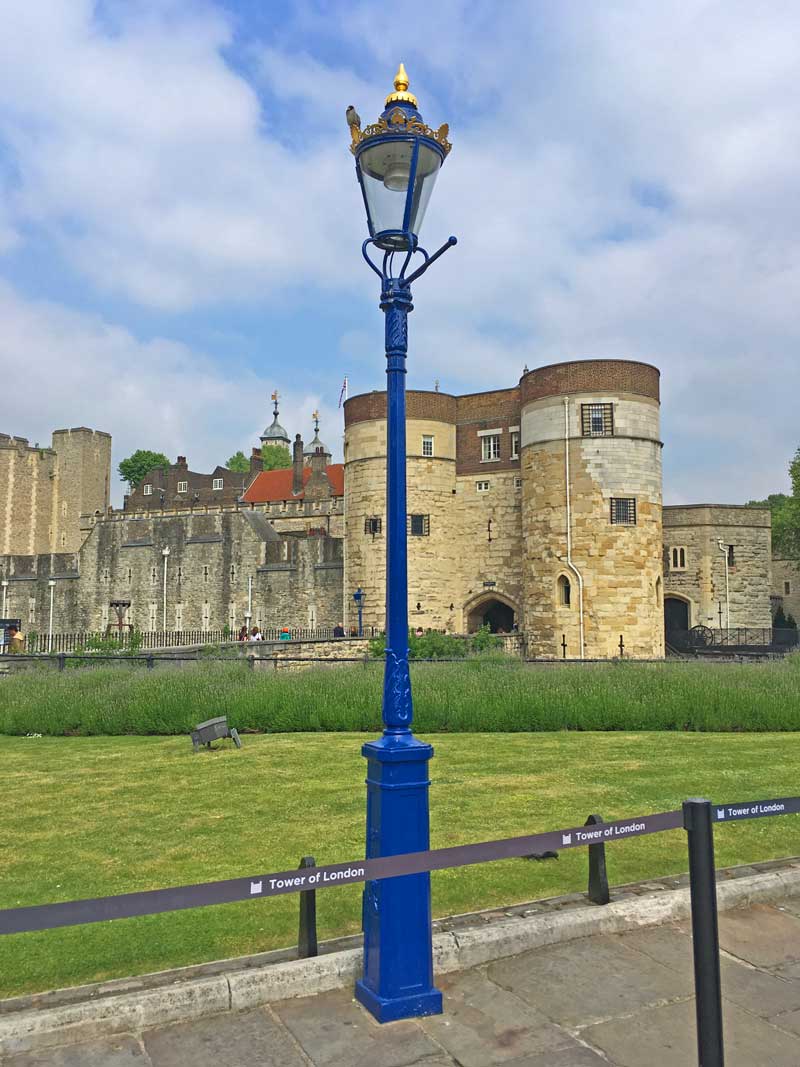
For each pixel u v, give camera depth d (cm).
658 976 562
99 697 1744
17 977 570
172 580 5841
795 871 722
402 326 569
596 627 3616
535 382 3862
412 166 557
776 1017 509
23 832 930
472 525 4412
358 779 1171
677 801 1013
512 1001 530
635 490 3681
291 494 7706
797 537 5816
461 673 1891
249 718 1667
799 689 1756
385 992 510
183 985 522
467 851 489
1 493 9488
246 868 786
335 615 5053
